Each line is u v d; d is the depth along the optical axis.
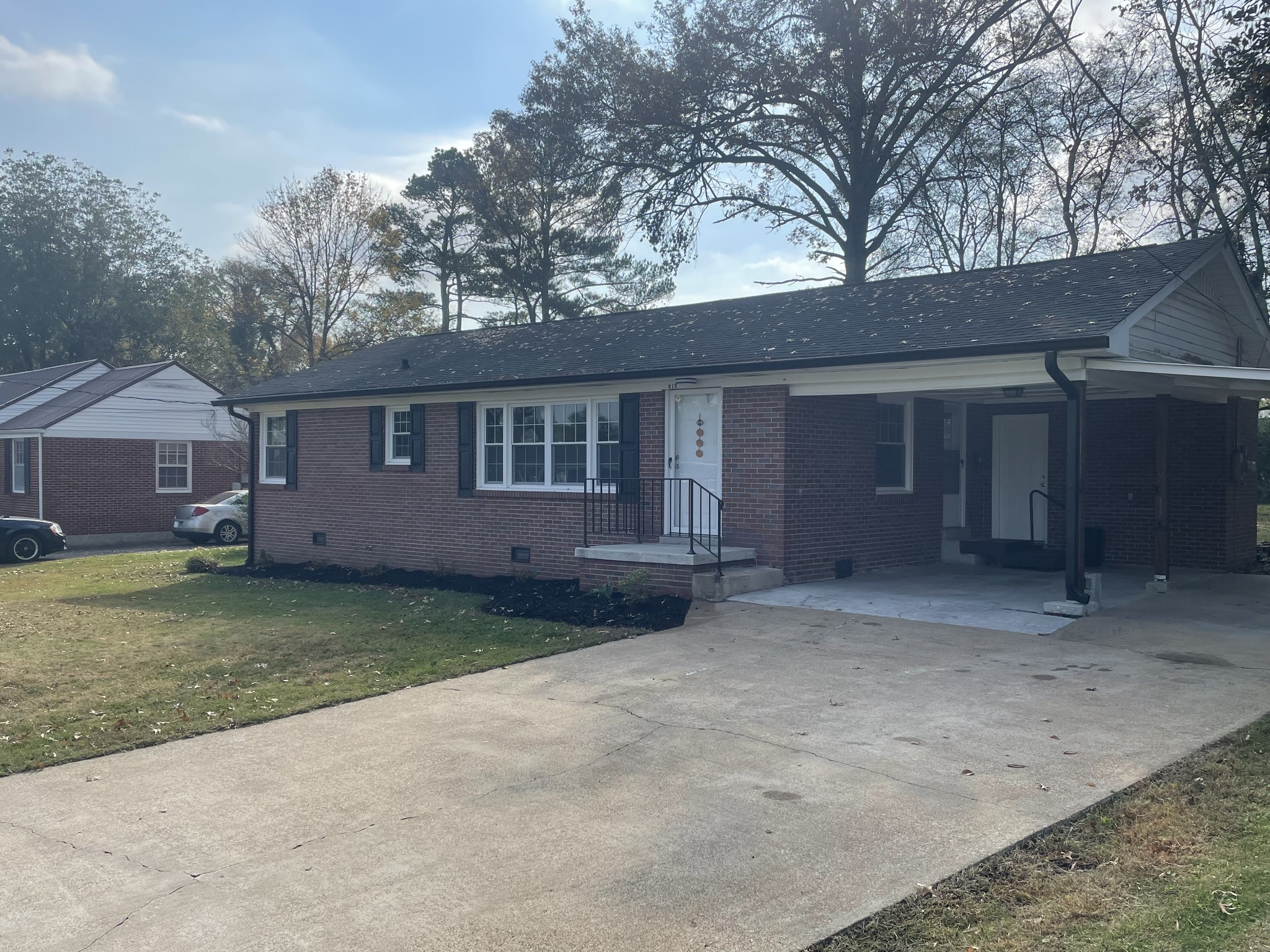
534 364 15.63
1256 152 13.96
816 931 4.00
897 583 12.90
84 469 28.33
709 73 25.95
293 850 5.01
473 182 40.09
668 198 28.42
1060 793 5.45
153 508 29.59
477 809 5.52
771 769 6.03
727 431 13.14
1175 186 14.05
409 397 17.06
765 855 4.75
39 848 5.14
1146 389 12.13
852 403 13.72
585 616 11.48
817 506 13.09
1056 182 24.88
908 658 8.89
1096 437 15.27
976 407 16.42
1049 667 8.41
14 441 29.44
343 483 18.38
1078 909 4.10
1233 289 13.14
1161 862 4.53
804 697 7.72
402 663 9.58
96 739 7.19
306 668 9.49
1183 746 6.23
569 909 4.25
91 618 13.12
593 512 14.52
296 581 16.92
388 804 5.64
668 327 16.12
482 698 8.09
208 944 4.05
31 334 52.53
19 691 8.77
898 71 26.02
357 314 40.78
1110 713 7.02
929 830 4.99
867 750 6.34
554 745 6.70
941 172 28.72
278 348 48.34
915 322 12.19
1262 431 25.38
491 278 41.53
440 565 16.45
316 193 38.62
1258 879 4.29
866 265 30.84
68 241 51.25
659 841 4.96
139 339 54.00
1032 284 12.63
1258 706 7.14
